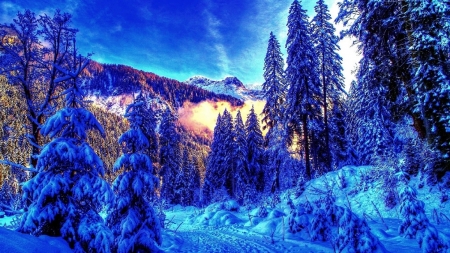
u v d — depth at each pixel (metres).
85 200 6.55
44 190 5.85
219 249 10.28
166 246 10.47
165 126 38.94
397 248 7.48
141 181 8.37
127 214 8.32
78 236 5.88
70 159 6.14
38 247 4.63
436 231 6.44
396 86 14.82
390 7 13.52
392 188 12.76
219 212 18.86
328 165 25.08
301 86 24.12
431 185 11.99
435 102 11.84
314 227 10.36
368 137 27.64
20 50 14.32
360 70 16.08
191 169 45.81
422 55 12.08
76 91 7.16
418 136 14.09
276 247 10.04
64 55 14.62
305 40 24.44
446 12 10.97
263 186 35.47
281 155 26.73
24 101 13.77
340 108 28.64
